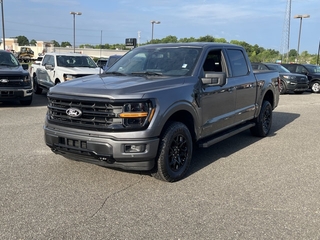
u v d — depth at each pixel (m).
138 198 4.39
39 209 4.03
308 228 3.70
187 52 5.86
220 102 5.94
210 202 4.31
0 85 10.84
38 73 15.66
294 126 9.49
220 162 6.02
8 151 6.33
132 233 3.53
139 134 4.39
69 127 4.70
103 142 4.40
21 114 10.23
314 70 21.23
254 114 7.33
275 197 4.51
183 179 5.12
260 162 6.06
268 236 3.52
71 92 4.66
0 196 4.36
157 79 5.05
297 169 5.70
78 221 3.76
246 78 6.84
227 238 3.47
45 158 5.95
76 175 5.16
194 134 5.39
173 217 3.89
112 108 4.37
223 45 6.45
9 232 3.50
